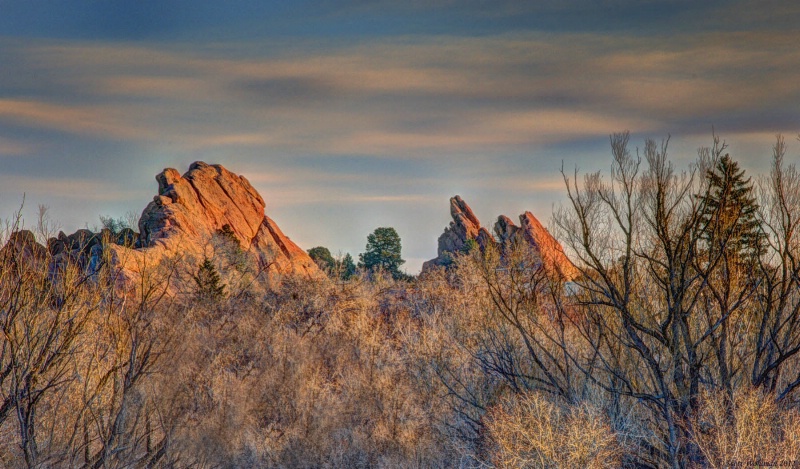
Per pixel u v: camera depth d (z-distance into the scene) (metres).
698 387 13.70
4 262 12.16
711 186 14.12
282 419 17.22
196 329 15.52
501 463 14.20
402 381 18.92
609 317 15.66
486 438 15.70
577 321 16.80
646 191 14.14
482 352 17.95
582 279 15.26
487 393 18.20
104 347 12.94
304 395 17.67
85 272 12.92
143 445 13.12
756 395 12.65
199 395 14.69
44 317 12.34
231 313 17.95
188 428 13.83
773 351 14.12
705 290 14.72
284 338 18.64
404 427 17.80
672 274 13.75
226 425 15.05
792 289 14.85
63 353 12.11
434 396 18.53
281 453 16.39
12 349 11.69
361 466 16.92
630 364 15.58
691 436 13.09
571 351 17.25
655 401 13.95
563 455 13.48
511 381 16.53
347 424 17.89
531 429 13.99
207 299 17.00
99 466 11.94
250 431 15.75
